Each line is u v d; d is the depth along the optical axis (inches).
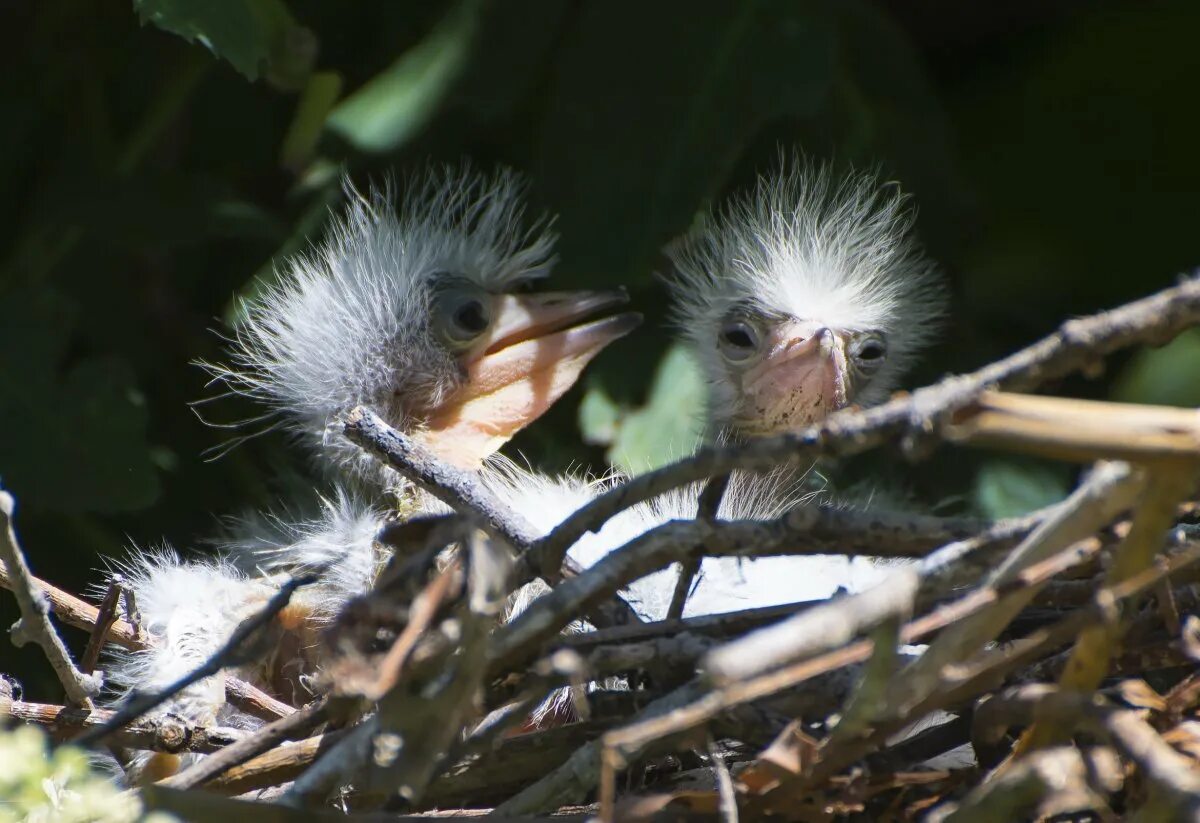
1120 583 76.2
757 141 86.3
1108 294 86.7
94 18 86.2
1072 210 87.0
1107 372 86.3
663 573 81.8
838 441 74.7
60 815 78.1
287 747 79.2
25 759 78.1
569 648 78.7
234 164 86.8
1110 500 72.6
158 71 86.1
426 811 79.2
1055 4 87.5
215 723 80.4
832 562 82.2
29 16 86.2
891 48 85.8
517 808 78.7
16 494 83.7
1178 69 86.8
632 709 79.0
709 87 84.6
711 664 68.1
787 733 78.2
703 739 78.4
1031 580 74.5
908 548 78.6
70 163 86.0
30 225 85.6
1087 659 77.9
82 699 79.4
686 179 84.4
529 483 83.6
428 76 85.4
